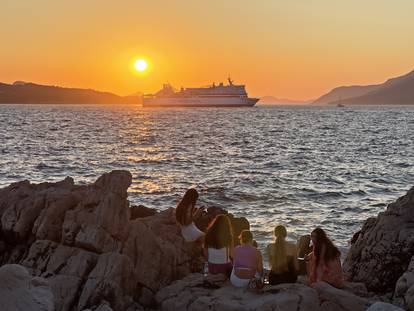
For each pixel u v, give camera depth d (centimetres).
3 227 1371
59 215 1347
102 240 1262
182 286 1273
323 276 1319
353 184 4378
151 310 1225
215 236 1295
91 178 4622
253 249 1241
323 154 6906
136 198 3641
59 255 1248
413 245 1436
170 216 1605
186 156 6525
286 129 12850
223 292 1208
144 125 14362
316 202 3547
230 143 8562
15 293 938
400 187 4262
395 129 13038
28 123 14488
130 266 1225
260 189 4022
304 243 1585
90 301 1149
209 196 3706
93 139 9119
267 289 1209
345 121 17812
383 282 1466
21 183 1580
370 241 1540
